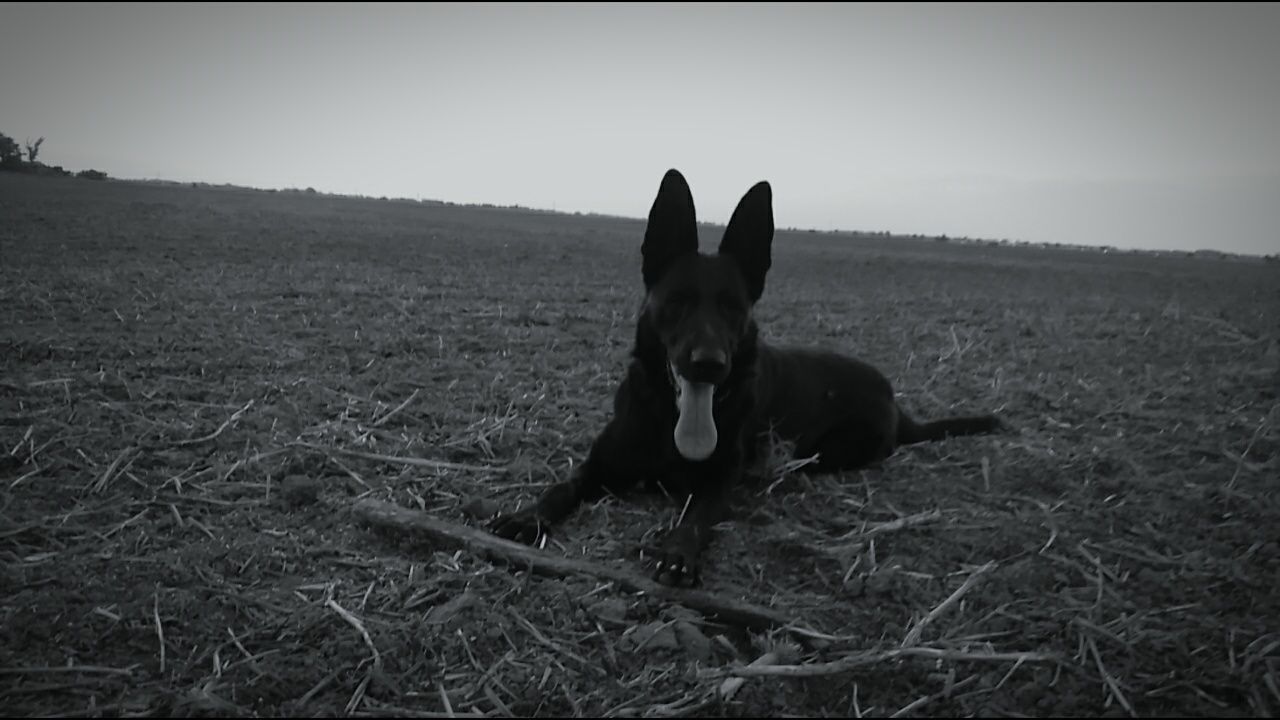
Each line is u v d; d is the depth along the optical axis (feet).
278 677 2.96
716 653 3.27
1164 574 3.84
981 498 4.78
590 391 6.70
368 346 7.63
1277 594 3.65
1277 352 8.82
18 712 2.77
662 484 4.66
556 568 3.70
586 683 3.05
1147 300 14.87
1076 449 5.52
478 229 25.07
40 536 3.81
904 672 3.14
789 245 29.91
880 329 10.55
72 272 10.23
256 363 6.71
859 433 5.35
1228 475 4.99
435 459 5.05
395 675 3.03
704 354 4.01
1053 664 3.20
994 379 7.64
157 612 3.25
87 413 5.25
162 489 4.36
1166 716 2.94
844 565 3.89
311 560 3.76
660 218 4.56
